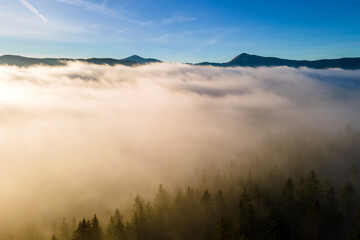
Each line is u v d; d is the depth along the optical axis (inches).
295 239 2464.3
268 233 2212.1
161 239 2864.2
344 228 2493.8
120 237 2625.5
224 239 2399.1
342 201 2701.8
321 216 2455.7
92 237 2573.8
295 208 2790.4
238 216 2474.2
